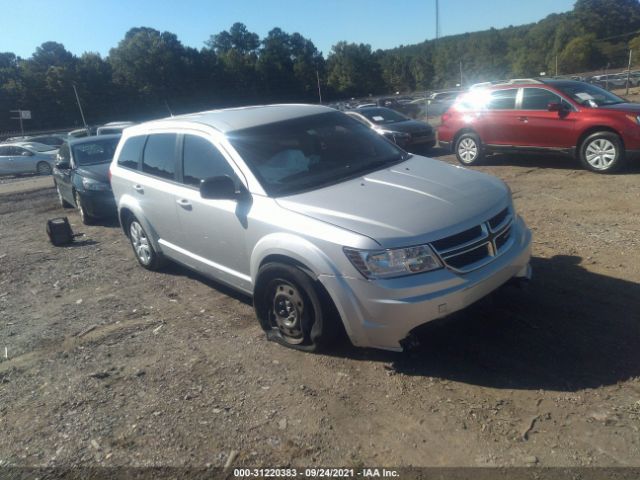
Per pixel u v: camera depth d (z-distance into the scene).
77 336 4.64
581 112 8.98
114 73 73.94
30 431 3.33
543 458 2.66
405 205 3.58
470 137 10.80
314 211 3.65
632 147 8.36
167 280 5.84
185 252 5.12
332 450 2.89
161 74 75.06
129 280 6.00
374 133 5.08
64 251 7.69
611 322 3.82
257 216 3.92
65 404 3.58
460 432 2.91
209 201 4.43
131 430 3.22
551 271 4.83
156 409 3.41
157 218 5.38
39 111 66.12
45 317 5.18
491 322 3.99
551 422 2.90
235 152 4.27
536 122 9.60
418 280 3.22
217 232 4.43
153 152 5.44
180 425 3.22
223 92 81.12
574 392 3.12
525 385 3.24
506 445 2.78
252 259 3.99
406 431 2.97
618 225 5.98
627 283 4.43
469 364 3.52
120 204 6.01
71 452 3.09
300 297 3.74
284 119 4.73
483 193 3.83
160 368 3.92
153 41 75.25
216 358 3.97
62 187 10.70
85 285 6.02
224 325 4.54
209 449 2.99
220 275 4.66
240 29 103.25
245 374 3.71
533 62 87.25
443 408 3.12
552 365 3.40
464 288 3.29
